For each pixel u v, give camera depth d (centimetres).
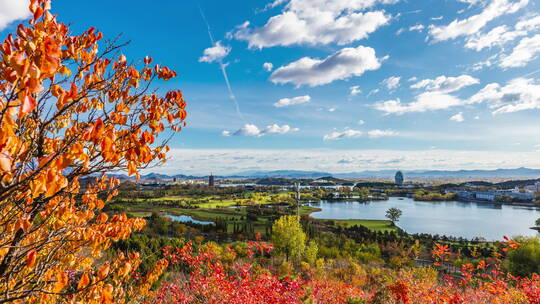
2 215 182
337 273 1672
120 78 208
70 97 155
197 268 790
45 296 219
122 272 249
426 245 4572
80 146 136
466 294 760
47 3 152
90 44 193
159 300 604
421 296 773
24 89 106
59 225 207
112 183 228
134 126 200
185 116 227
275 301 681
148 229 4562
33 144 168
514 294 722
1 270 188
